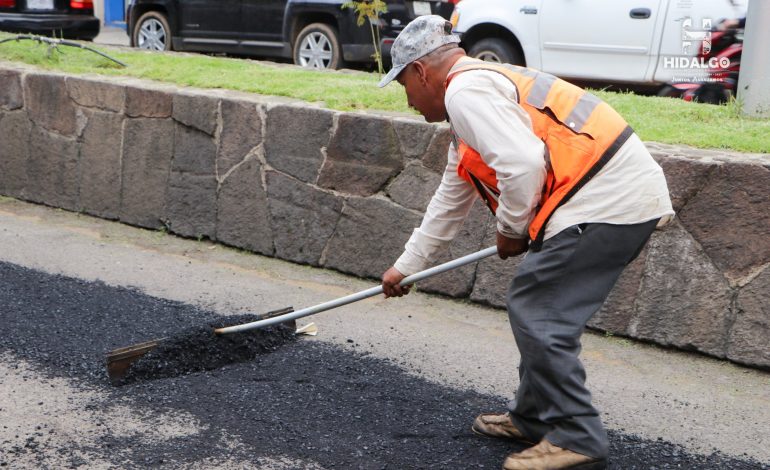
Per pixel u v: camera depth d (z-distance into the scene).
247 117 5.84
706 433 3.70
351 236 5.56
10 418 3.67
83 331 4.57
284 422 3.68
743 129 5.06
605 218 3.01
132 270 5.64
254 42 10.82
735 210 4.26
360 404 3.86
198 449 3.45
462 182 3.39
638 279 4.54
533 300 3.12
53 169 6.87
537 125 3.00
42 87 6.77
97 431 3.58
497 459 3.41
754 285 4.25
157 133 6.26
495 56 9.33
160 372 4.09
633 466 3.41
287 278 5.59
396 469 3.33
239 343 4.30
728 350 4.35
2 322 4.66
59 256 5.85
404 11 9.72
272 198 5.83
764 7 5.29
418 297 5.28
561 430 3.16
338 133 5.48
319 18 10.36
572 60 8.81
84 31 12.48
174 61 7.75
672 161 4.38
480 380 4.16
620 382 4.18
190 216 6.23
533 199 2.96
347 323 4.84
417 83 3.17
